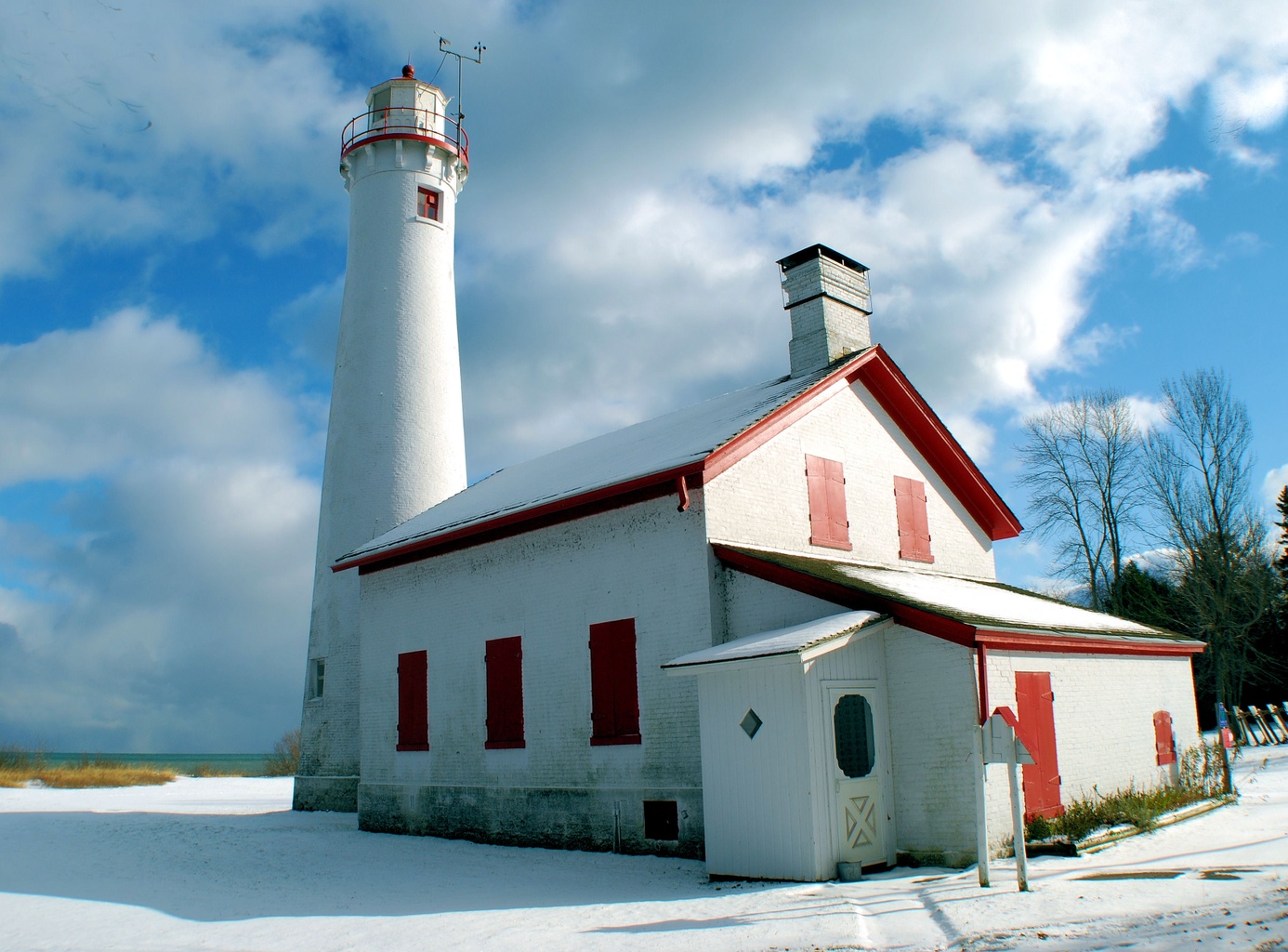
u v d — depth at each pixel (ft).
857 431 50.98
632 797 42.39
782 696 33.22
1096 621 47.80
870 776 34.40
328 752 66.54
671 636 41.78
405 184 76.48
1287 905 21.89
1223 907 22.39
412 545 55.26
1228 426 103.65
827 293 53.21
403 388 71.77
